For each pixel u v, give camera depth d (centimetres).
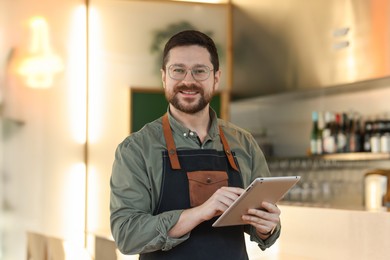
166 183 188
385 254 280
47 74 464
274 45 511
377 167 464
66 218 465
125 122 487
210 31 527
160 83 498
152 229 179
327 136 480
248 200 173
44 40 466
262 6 518
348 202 482
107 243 430
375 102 470
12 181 451
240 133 211
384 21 413
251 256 346
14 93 454
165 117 200
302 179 527
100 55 485
